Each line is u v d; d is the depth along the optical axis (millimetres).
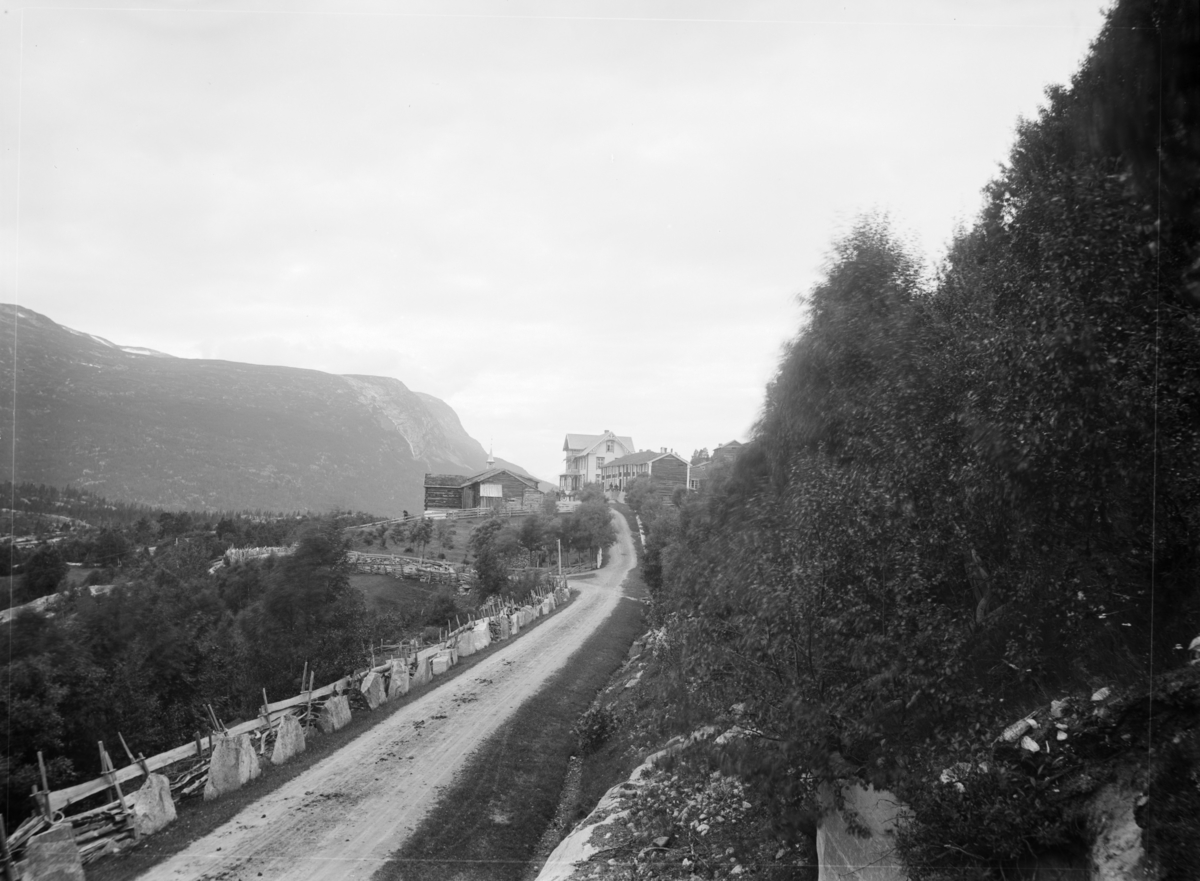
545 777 20062
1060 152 9523
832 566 9070
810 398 11875
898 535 8938
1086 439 7613
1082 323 7660
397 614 44719
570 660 33750
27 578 20641
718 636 10789
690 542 19359
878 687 8594
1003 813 7355
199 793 17328
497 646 37312
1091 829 6973
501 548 67688
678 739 15352
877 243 11758
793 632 9047
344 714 23391
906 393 9406
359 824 15680
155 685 18594
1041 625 8438
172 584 26250
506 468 108938
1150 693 7148
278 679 24500
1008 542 8672
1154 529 7664
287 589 26016
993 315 8836
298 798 17078
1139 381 7672
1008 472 8055
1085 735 7492
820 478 9812
